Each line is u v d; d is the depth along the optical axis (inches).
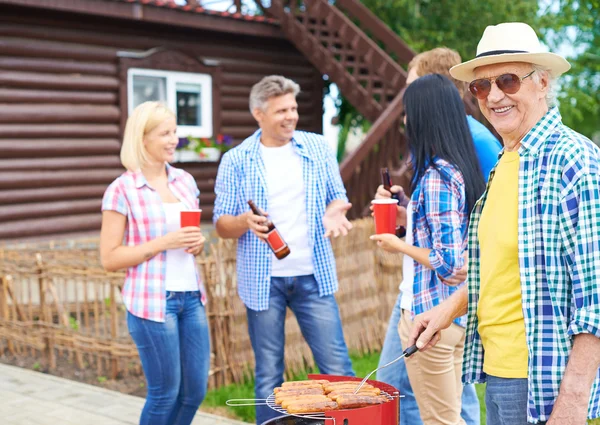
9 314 243.8
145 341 132.7
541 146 83.4
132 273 134.2
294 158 149.2
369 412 87.3
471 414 140.8
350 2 401.4
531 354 82.0
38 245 322.3
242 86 431.8
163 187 140.2
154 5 356.5
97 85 364.8
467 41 484.7
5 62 331.6
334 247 225.1
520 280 84.6
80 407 181.6
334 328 147.9
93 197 368.5
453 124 115.6
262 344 147.5
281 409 92.0
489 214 90.6
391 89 402.0
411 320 121.8
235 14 394.3
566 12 483.5
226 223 146.9
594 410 81.0
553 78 87.7
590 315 76.6
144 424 137.3
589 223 77.7
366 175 331.6
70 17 350.6
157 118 135.2
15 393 193.3
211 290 199.0
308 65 464.4
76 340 216.5
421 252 116.3
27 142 340.5
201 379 140.3
